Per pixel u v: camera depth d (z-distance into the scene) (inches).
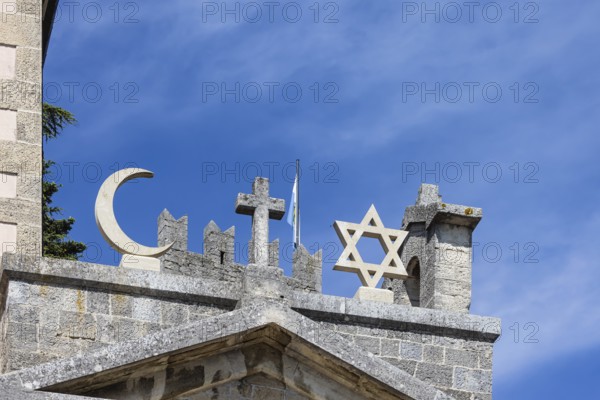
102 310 1475.1
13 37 1628.9
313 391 1376.7
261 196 1454.2
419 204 1695.4
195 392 1354.6
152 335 1331.2
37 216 1577.3
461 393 1531.7
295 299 1514.5
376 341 1528.1
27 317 1456.7
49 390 1293.1
